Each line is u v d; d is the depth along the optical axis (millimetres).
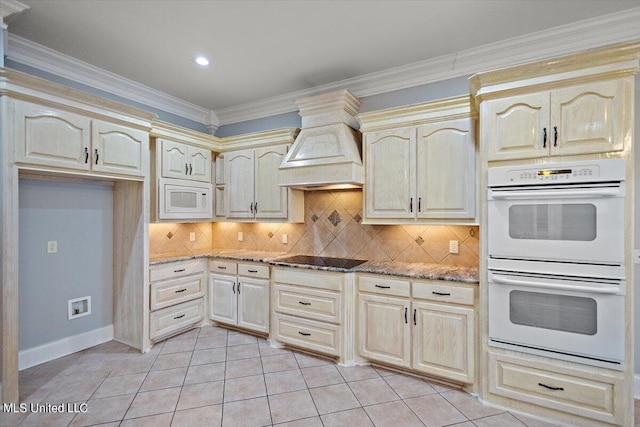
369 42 2715
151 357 3047
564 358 2074
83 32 2555
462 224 2666
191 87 3625
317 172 3164
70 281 3102
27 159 2322
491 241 2273
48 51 2814
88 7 2240
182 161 3689
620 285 1926
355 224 3533
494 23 2459
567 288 2031
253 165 3867
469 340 2420
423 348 2594
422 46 2783
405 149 2902
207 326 3881
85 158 2664
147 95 3691
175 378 2666
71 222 3109
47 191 2939
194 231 4320
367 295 2852
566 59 2000
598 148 1972
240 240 4371
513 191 2184
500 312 2254
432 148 2785
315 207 3793
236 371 2795
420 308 2605
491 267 2275
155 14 2326
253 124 4277
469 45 2773
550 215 2100
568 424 2082
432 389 2520
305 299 3115
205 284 3889
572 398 2055
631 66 1883
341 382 2623
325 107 3264
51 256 2969
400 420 2146
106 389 2490
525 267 2168
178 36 2615
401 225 3271
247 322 3562
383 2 2205
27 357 2807
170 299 3445
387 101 3365
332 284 2953
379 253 3387
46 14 2318
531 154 2145
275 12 2309
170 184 3529
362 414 2209
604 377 1975
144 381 2613
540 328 2135
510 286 2223
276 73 3281
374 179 3047
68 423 2086
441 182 2746
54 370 2770
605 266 1958
